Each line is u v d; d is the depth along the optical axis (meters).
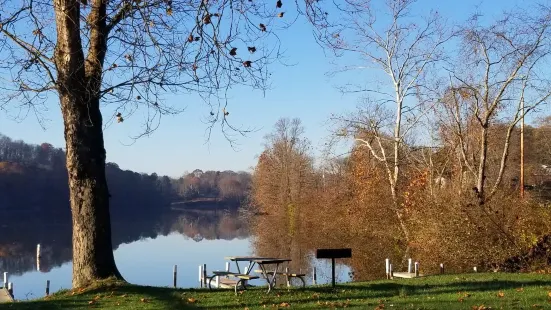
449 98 28.14
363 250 34.25
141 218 95.19
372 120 32.72
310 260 32.22
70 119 12.56
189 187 141.75
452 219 23.88
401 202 32.06
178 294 12.03
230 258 13.20
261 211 70.44
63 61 12.07
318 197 52.09
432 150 31.62
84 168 12.68
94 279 12.61
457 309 9.37
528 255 20.39
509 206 23.67
